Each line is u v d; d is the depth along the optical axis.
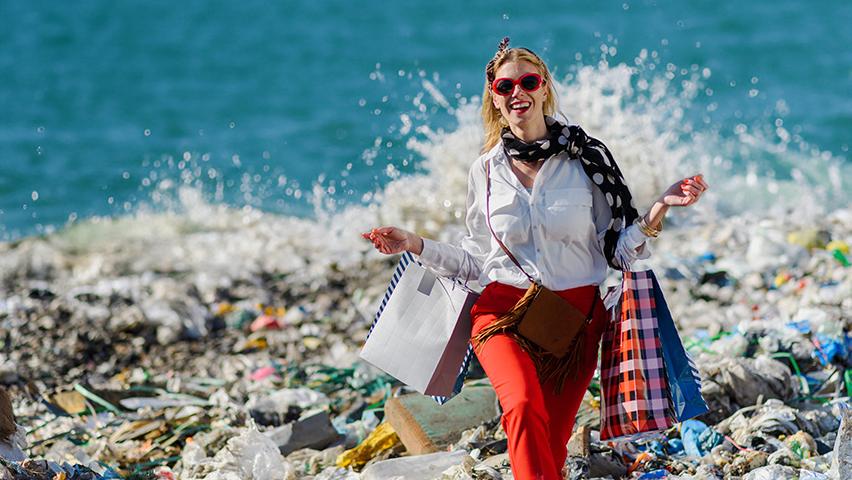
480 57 65.19
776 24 68.00
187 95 61.31
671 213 34.59
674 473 15.02
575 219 12.87
